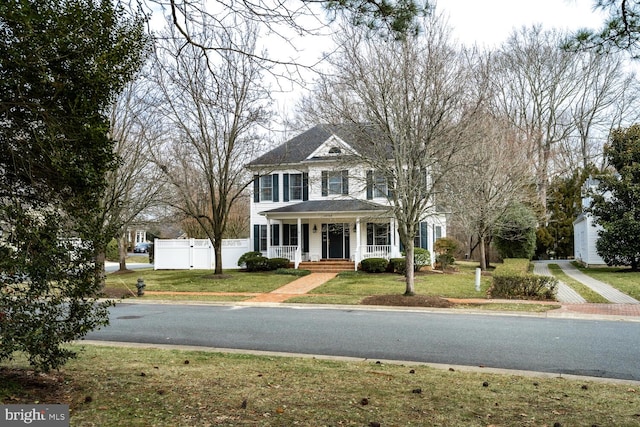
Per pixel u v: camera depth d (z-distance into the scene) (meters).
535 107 32.81
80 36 4.43
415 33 5.40
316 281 20.78
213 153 21.91
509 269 18.73
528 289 15.66
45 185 4.72
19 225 4.32
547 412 4.59
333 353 7.98
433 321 11.61
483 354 7.89
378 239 26.22
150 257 41.53
